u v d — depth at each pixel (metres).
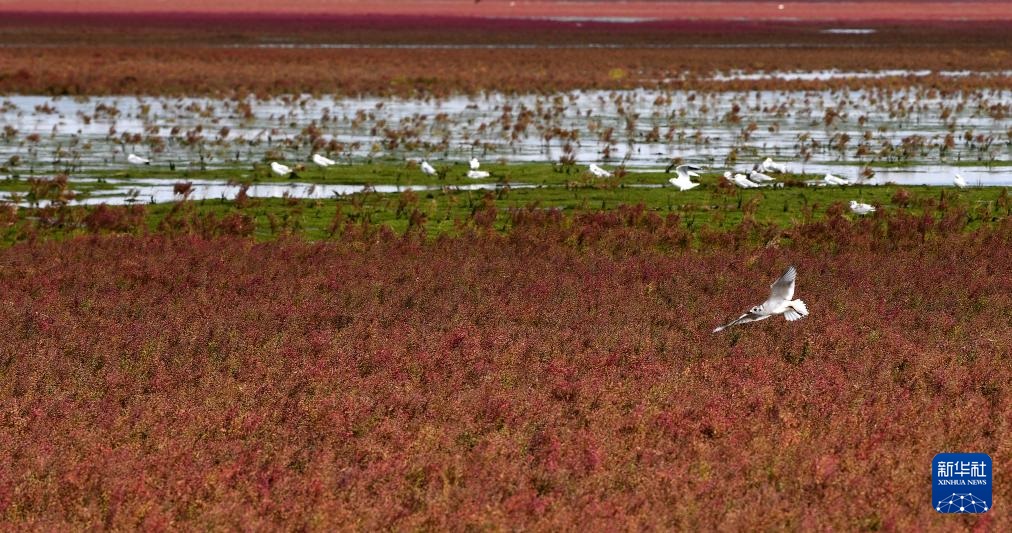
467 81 150.12
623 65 179.12
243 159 84.81
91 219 60.81
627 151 89.88
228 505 27.09
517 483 28.42
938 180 77.56
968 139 92.06
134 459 29.95
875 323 42.97
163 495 27.92
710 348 39.47
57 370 36.97
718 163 84.12
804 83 148.25
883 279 49.00
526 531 25.97
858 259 53.03
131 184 75.06
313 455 30.30
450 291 47.12
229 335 40.56
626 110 119.00
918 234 58.28
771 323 42.28
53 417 33.16
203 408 33.69
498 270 50.41
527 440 31.34
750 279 49.06
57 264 51.97
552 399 34.91
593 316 43.44
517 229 58.19
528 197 70.00
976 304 45.75
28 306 44.59
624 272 50.31
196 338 40.28
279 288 47.66
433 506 26.69
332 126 106.00
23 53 189.38
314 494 27.66
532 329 41.62
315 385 35.72
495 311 43.88
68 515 27.31
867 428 32.38
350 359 38.31
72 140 94.12
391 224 62.81
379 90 136.38
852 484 28.39
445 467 29.12
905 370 37.56
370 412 33.34
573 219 61.28
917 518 26.80
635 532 25.55
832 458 29.62
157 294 46.75
